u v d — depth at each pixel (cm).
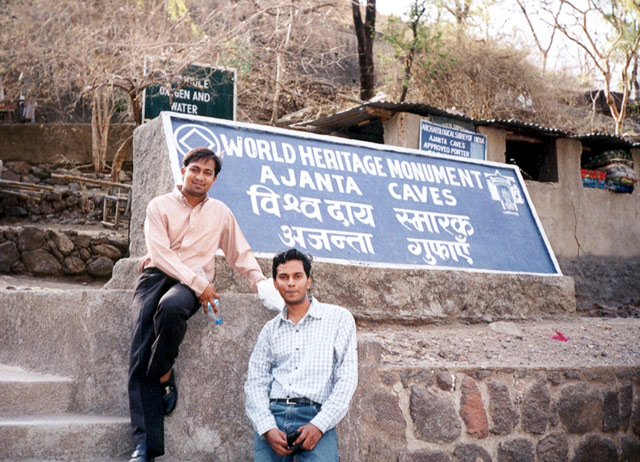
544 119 1448
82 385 450
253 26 1441
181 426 419
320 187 682
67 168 1528
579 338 641
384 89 1453
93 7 1338
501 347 585
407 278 674
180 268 388
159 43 1161
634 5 1442
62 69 1366
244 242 439
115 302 451
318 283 622
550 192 1041
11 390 435
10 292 535
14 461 390
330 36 1650
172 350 376
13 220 1273
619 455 543
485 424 488
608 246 1088
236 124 664
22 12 1388
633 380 555
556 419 515
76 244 1075
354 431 428
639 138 1466
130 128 1532
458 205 772
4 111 1616
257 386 356
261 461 346
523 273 763
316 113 1458
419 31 1319
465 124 1013
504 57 1377
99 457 403
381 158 746
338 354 354
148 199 627
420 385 471
